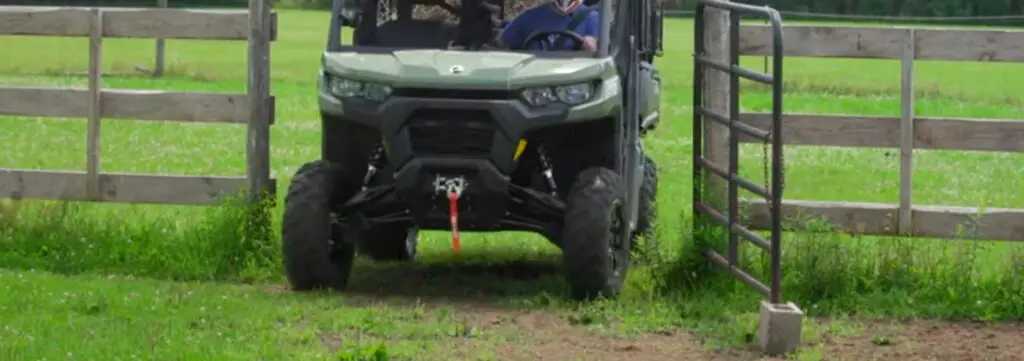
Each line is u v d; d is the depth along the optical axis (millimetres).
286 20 80500
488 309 13742
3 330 11906
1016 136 14375
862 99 42344
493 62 13766
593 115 13672
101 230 15805
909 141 14461
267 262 15234
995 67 61406
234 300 13523
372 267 16203
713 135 14594
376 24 14781
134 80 44188
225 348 11531
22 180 16016
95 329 12062
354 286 14867
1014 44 14336
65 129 30078
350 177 14750
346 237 14320
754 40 14594
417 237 17703
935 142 14461
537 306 13828
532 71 13648
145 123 31906
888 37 14453
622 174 14680
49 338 11688
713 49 14547
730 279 14195
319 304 13531
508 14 14914
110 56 54844
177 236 15555
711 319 13242
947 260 14406
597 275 13711
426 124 13562
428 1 14734
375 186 14375
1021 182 25500
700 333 12750
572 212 13734
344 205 14219
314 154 27469
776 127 12141
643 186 16453
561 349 12109
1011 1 78750
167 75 46594
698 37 14578
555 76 13594
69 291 13656
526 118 13508
